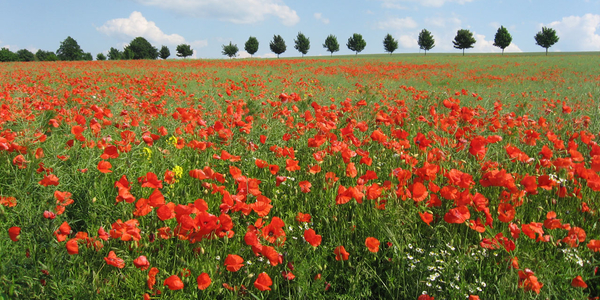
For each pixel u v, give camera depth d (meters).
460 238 2.46
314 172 2.97
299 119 5.96
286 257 2.09
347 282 2.18
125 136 3.23
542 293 1.93
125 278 1.94
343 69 20.83
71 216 2.61
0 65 25.81
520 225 2.57
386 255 2.38
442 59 45.06
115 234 1.98
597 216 2.68
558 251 2.39
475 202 2.44
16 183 2.69
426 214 2.43
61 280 1.90
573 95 9.39
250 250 2.18
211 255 2.12
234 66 23.75
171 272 2.07
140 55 95.31
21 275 1.89
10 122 4.23
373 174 2.72
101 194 2.74
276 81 14.07
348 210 2.75
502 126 4.95
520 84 14.40
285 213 2.83
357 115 5.25
